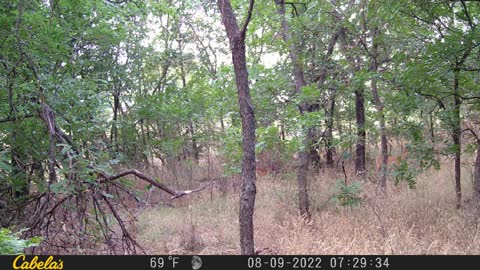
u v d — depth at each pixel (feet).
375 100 25.52
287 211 26.45
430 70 19.71
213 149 36.01
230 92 21.33
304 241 19.80
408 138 22.56
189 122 35.01
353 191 23.75
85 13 19.22
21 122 19.06
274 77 20.76
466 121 24.17
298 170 25.04
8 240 8.59
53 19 17.85
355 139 24.09
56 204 17.17
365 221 22.11
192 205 31.04
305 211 24.47
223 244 22.17
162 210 30.07
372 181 29.58
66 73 18.76
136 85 36.73
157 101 34.42
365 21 25.46
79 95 19.04
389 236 19.07
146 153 33.91
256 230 23.36
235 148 20.30
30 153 19.66
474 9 20.67
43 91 17.52
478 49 20.31
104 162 18.26
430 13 20.80
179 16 26.58
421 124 21.91
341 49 26.73
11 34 17.04
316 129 25.20
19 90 18.13
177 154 37.52
